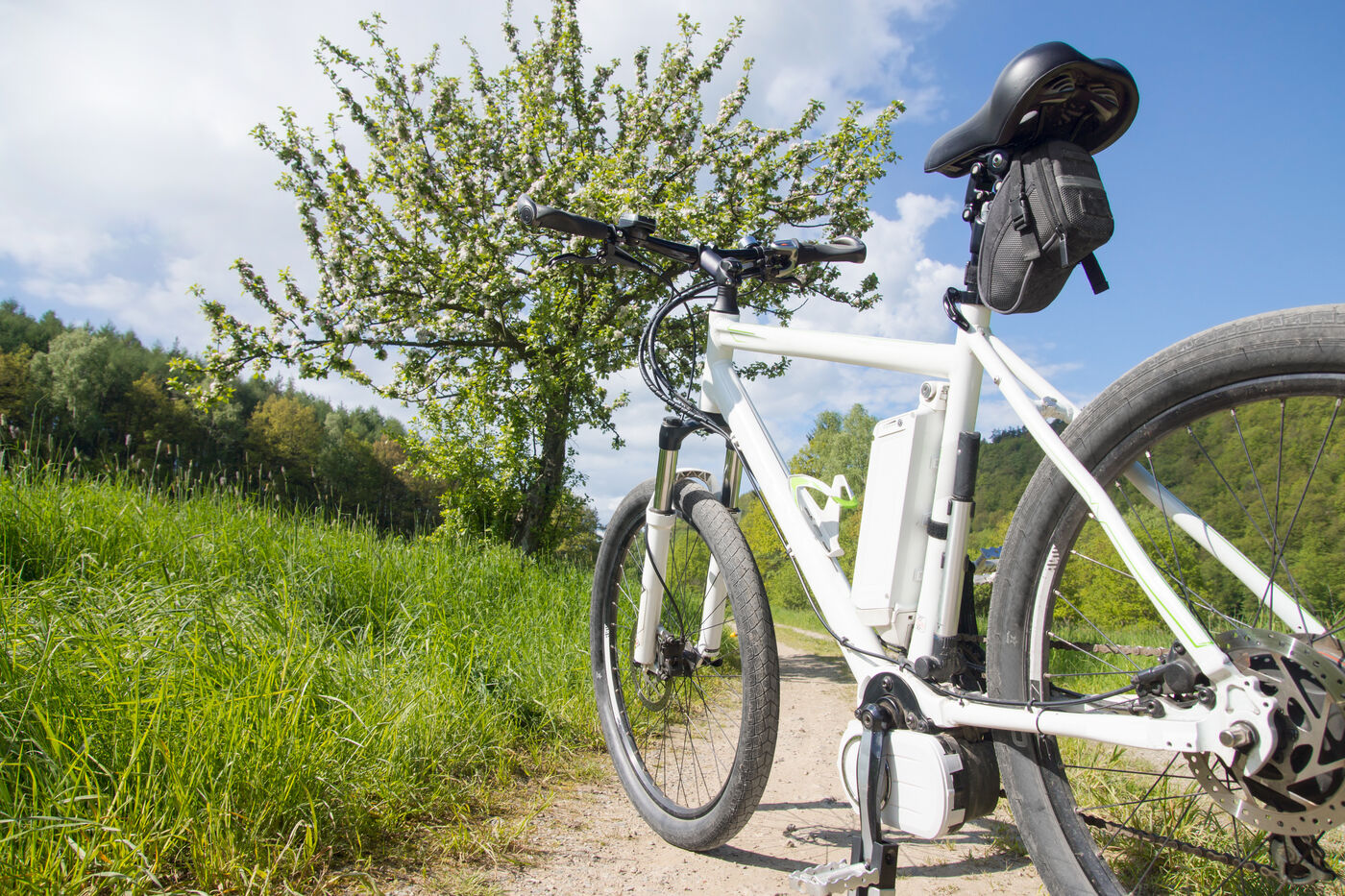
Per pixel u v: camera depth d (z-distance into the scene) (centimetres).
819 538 169
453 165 1179
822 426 2681
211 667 199
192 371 1114
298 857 151
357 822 172
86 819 137
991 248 129
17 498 307
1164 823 131
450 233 1140
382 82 1188
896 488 147
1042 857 125
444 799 201
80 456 390
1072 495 124
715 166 1162
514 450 1115
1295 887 133
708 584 208
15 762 150
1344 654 98
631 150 1159
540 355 1128
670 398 202
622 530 235
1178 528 115
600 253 206
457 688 272
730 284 202
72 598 231
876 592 148
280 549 364
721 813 176
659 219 953
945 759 128
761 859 186
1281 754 95
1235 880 129
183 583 267
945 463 142
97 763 151
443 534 848
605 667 238
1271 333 102
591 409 1249
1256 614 108
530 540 1138
